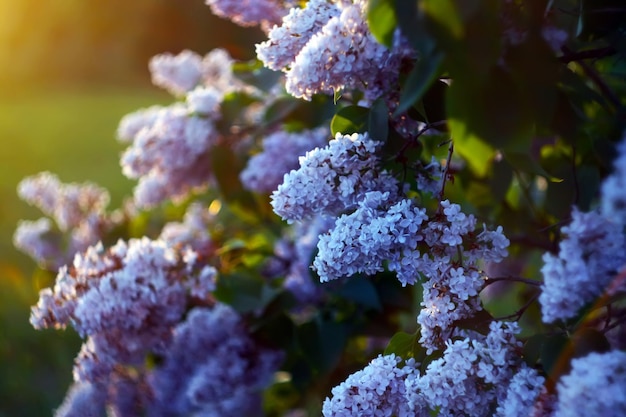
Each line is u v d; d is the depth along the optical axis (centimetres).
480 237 98
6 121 646
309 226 138
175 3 817
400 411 99
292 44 104
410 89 90
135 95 796
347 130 106
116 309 122
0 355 208
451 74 89
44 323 124
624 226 90
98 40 909
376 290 135
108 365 128
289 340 139
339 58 99
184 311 138
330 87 102
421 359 102
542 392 93
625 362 88
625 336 100
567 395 88
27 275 248
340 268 98
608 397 87
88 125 610
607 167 107
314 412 138
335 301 138
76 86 898
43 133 574
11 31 912
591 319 97
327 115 124
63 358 209
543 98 94
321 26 104
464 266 98
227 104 142
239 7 128
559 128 103
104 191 189
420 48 89
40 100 802
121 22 883
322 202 101
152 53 886
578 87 105
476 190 118
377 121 103
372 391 99
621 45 101
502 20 92
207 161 145
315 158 100
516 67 93
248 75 132
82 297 122
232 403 138
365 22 99
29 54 917
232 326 140
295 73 100
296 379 141
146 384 150
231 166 142
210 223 166
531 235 121
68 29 911
